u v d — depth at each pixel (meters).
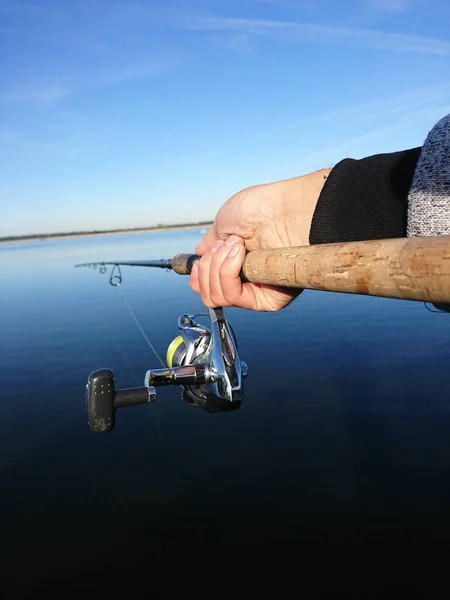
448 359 1.36
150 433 1.08
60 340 1.92
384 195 0.24
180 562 0.70
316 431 1.03
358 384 1.23
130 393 0.31
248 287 0.31
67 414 1.22
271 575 0.68
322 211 0.26
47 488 0.90
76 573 0.69
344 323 1.83
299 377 1.31
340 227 0.25
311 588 0.64
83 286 3.65
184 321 0.44
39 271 4.96
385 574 0.66
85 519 0.80
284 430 1.04
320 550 0.71
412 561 0.68
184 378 0.33
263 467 0.92
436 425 1.01
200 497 0.85
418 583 0.64
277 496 0.84
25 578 0.69
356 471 0.88
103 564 0.71
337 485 0.85
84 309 2.60
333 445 0.97
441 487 0.82
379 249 0.17
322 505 0.81
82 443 1.06
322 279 0.20
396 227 0.24
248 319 1.96
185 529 0.77
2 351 1.80
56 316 2.43
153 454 0.99
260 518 0.79
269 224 0.32
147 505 0.84
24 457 1.01
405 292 0.16
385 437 0.98
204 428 1.08
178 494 0.85
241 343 1.65
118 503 0.85
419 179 0.19
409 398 1.13
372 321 1.83
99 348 1.78
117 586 0.67
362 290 0.18
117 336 1.94
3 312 2.64
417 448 0.93
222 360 0.33
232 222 0.34
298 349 1.55
